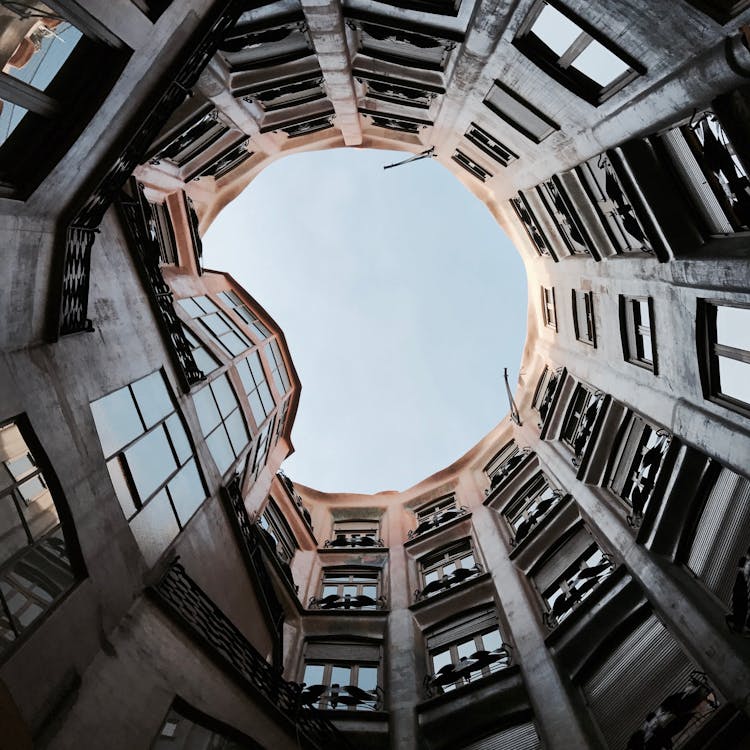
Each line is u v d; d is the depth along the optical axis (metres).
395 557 22.92
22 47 5.75
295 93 15.89
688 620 9.79
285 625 18.38
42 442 7.29
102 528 8.11
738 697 8.07
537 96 11.91
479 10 10.53
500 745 12.02
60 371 8.18
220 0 7.99
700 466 10.86
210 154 16.59
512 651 14.36
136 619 8.15
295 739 10.35
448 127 17.33
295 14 11.54
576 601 13.70
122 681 7.12
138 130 7.90
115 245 10.80
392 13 11.75
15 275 7.22
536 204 17.78
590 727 10.73
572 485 16.64
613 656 11.52
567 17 9.15
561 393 19.67
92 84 6.82
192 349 14.61
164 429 11.12
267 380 20.19
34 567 6.66
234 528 13.16
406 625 17.56
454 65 13.26
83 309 8.85
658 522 11.36
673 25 7.77
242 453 15.65
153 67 7.52
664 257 10.95
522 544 17.17
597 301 15.65
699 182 10.12
